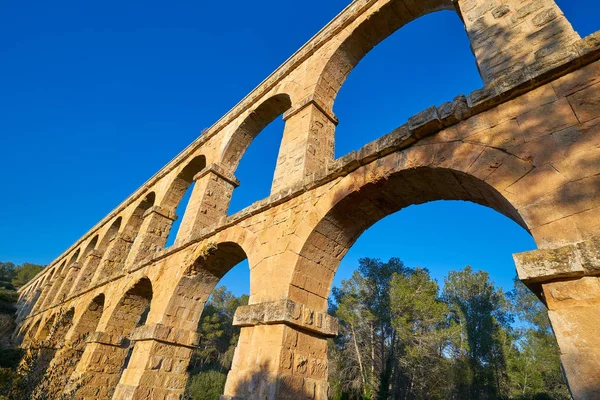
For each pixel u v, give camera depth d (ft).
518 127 15.89
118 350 48.06
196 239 36.99
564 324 11.05
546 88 15.79
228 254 35.22
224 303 194.18
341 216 23.76
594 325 10.49
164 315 35.32
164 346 34.65
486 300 108.78
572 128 14.19
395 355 91.35
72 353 50.72
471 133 17.53
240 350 23.08
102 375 45.52
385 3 35.86
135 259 52.85
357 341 100.12
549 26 18.92
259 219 29.55
